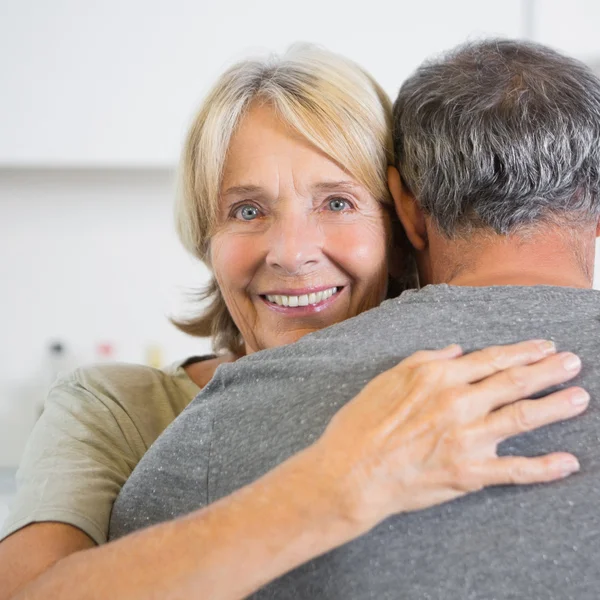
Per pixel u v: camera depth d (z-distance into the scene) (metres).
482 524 0.73
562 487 0.72
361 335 0.86
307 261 1.12
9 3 2.23
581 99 0.92
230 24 2.25
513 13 2.25
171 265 2.69
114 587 0.73
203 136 1.14
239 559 0.72
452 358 0.78
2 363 2.70
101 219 2.68
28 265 2.69
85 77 2.25
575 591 0.69
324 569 0.75
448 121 0.94
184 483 0.87
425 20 2.26
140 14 2.24
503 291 0.85
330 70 1.12
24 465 1.10
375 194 1.14
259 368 0.88
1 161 2.27
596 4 2.23
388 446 0.71
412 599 0.71
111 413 1.16
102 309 2.71
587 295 0.84
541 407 0.73
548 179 0.89
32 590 0.77
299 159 1.10
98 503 1.01
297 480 0.72
